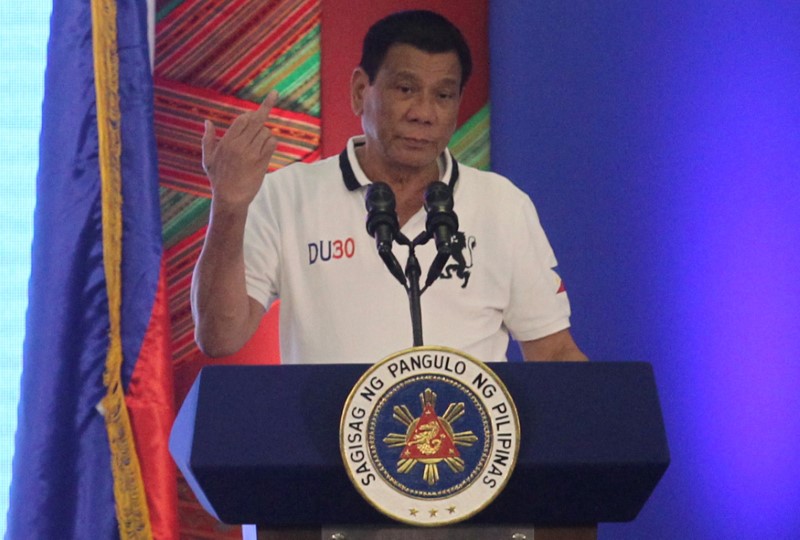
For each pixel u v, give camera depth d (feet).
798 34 36.78
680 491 40.86
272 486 17.58
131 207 35.68
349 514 18.11
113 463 34.73
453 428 17.49
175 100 43.50
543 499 18.21
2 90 39.06
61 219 34.96
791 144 36.88
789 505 36.58
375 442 17.34
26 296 38.32
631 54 42.93
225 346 26.37
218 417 17.51
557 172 44.47
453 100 29.78
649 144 42.11
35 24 39.52
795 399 36.45
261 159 23.93
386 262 20.40
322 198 29.86
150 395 35.27
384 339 28.89
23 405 34.45
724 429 39.24
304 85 44.14
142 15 36.29
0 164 38.68
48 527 34.14
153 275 35.55
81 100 35.50
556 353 30.73
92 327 34.99
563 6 44.91
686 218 40.78
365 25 44.70
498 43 45.83
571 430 17.94
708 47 40.32
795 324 36.50
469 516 17.28
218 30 43.91
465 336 29.30
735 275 38.91
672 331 41.19
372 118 29.81
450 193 20.84
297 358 29.30
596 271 43.47
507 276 30.19
